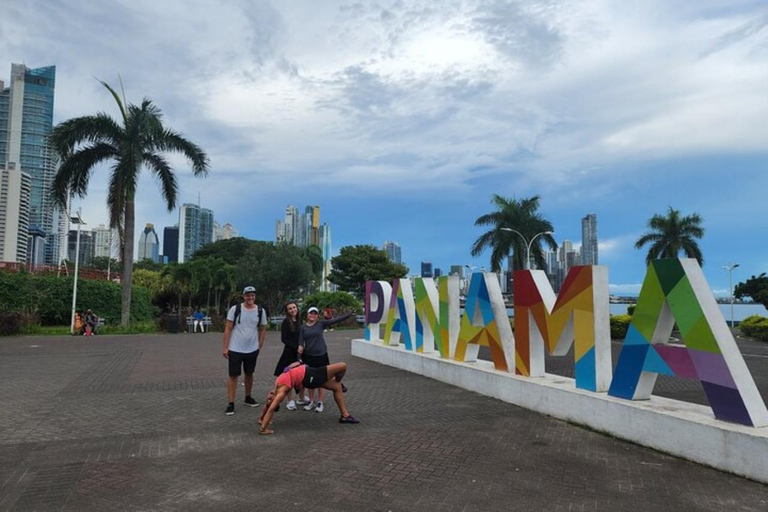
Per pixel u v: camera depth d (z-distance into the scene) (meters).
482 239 40.44
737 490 4.81
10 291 30.56
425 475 5.21
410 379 11.16
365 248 57.34
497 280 9.70
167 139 27.08
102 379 11.23
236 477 5.14
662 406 6.29
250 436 6.62
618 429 6.49
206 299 51.72
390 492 4.77
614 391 6.88
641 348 6.57
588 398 6.98
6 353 16.69
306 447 6.15
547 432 6.81
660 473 5.27
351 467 5.44
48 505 4.45
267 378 11.55
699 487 4.89
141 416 7.71
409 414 7.87
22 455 5.82
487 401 8.81
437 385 10.41
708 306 5.86
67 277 34.12
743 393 5.40
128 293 27.34
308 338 8.10
